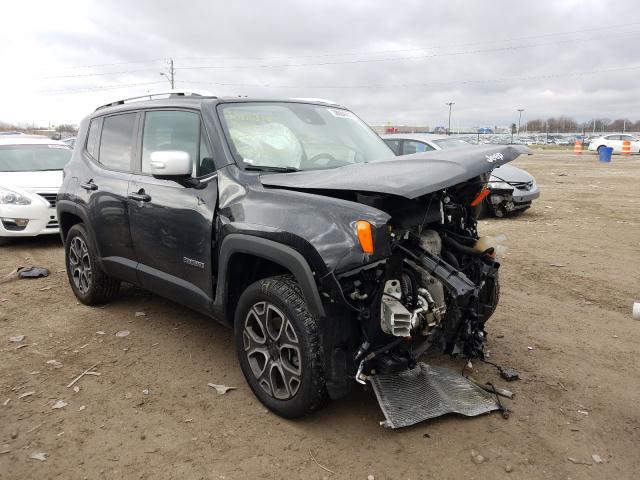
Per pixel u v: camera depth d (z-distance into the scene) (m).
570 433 3.16
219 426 3.27
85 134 5.41
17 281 6.34
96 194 4.77
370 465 2.90
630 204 12.69
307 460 2.94
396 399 3.23
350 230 2.83
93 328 4.80
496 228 9.58
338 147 4.25
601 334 4.61
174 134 4.12
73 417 3.38
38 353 4.30
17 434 3.20
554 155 39.72
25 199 7.99
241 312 3.46
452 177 3.07
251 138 3.85
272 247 3.08
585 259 7.21
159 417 3.38
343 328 2.99
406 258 3.24
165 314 5.12
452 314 3.20
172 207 3.90
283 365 3.23
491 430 3.19
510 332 4.66
